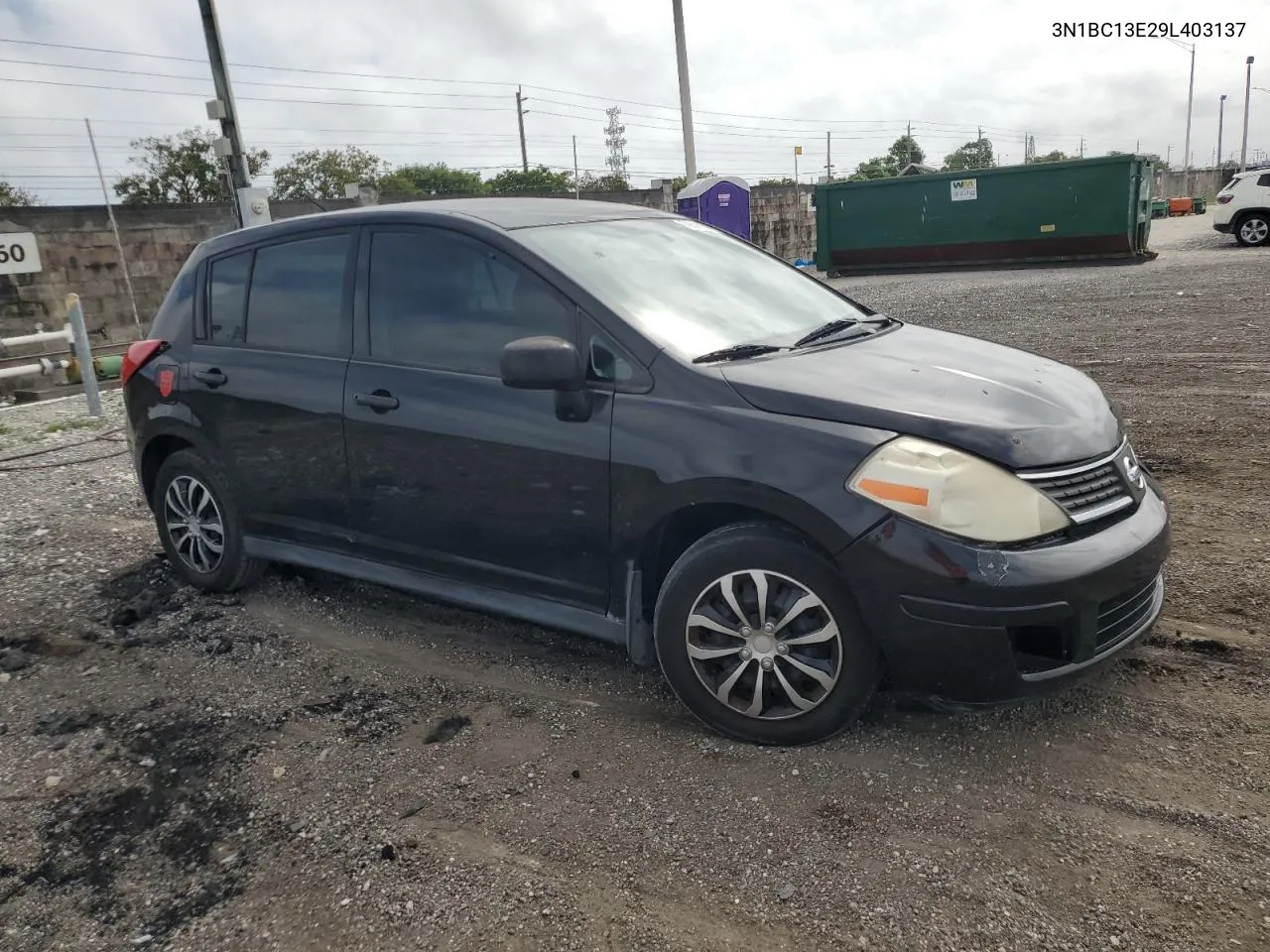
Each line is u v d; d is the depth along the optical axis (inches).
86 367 396.2
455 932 97.1
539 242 141.8
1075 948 89.1
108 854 112.9
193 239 622.2
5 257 535.2
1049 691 112.7
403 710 140.7
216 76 558.9
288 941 97.7
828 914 95.5
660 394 125.1
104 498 265.9
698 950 92.6
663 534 127.2
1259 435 239.6
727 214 722.2
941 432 111.3
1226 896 93.5
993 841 103.9
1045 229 781.9
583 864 105.3
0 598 193.5
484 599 145.5
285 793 122.0
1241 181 824.9
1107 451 119.3
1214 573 163.0
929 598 108.6
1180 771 113.0
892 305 578.9
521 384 124.6
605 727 132.3
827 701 118.3
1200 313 443.5
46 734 140.6
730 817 111.0
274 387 163.8
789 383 121.0
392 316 152.4
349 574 161.5
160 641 169.9
